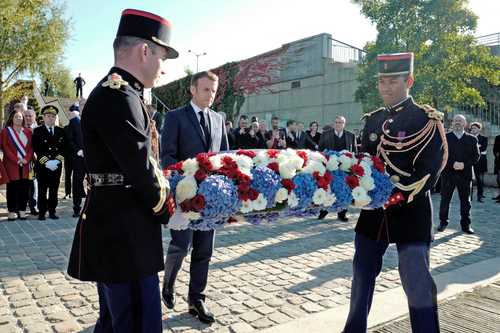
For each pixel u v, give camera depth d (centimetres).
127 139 187
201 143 340
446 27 1238
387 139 282
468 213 695
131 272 199
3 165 738
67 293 400
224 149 367
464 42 1216
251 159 245
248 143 1162
